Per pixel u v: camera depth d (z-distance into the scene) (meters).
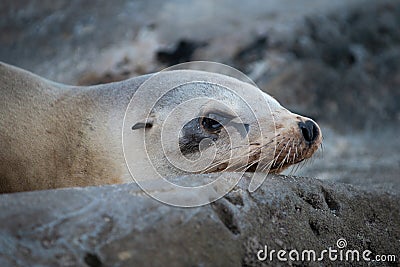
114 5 43.94
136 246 11.51
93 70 39.12
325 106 40.44
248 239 13.20
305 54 41.44
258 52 40.34
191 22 41.62
